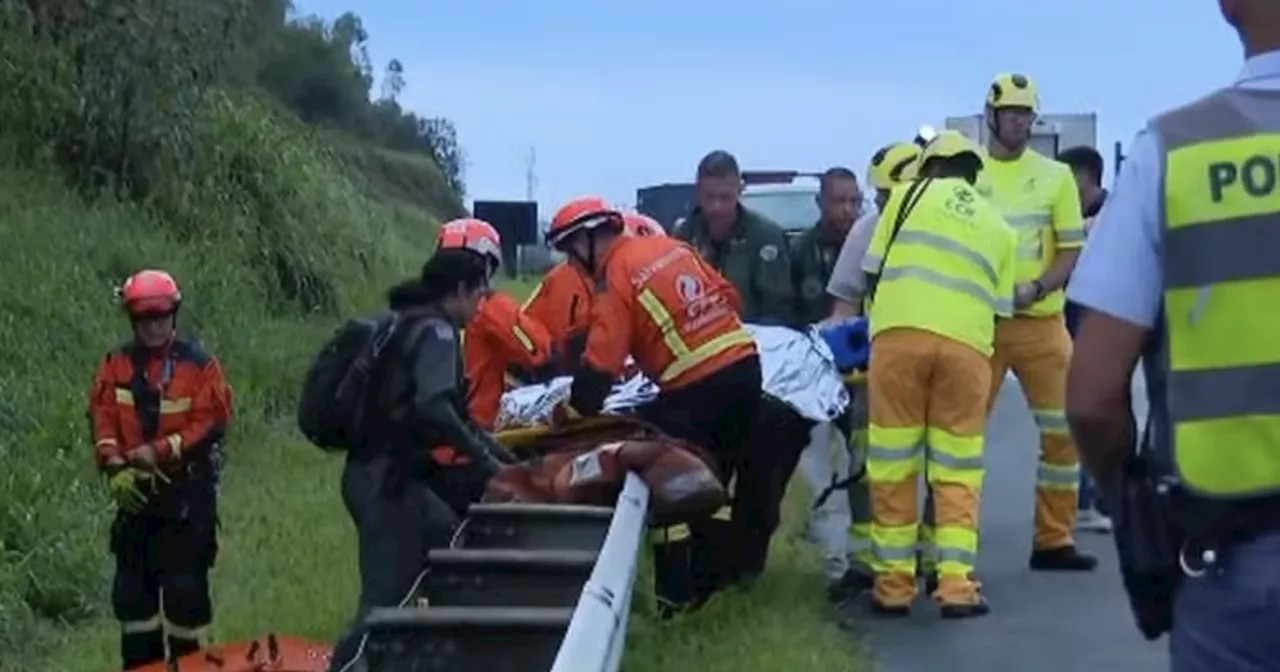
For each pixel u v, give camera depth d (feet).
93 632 31.71
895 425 29.66
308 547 35.86
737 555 30.53
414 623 19.33
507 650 19.30
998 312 29.78
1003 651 27.68
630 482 24.70
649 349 28.17
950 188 29.58
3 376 41.96
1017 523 38.91
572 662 15.48
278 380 52.29
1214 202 10.94
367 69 177.47
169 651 28.30
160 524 27.89
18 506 34.96
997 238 29.48
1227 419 10.78
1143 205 11.18
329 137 84.23
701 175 35.01
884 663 27.02
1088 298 11.26
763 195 70.95
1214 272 10.87
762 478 30.27
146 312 27.78
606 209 28.09
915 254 29.35
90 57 57.41
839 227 35.68
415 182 154.20
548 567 21.94
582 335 29.89
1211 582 10.89
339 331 24.59
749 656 26.50
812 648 27.07
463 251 24.12
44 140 56.70
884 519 29.86
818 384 30.35
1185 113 11.29
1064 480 33.40
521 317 28.50
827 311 35.55
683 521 26.37
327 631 29.37
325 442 24.39
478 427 25.90
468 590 21.98
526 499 25.71
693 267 28.17
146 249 53.78
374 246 68.49
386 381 23.90
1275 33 11.25
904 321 29.22
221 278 56.08
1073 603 30.91
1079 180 40.68
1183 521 10.98
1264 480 10.70
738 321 28.68
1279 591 10.62
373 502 23.97
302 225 63.52
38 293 47.03
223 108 63.82
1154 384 11.28
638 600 28.94
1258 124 11.02
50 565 33.45
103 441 27.84
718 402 27.99
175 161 58.44
